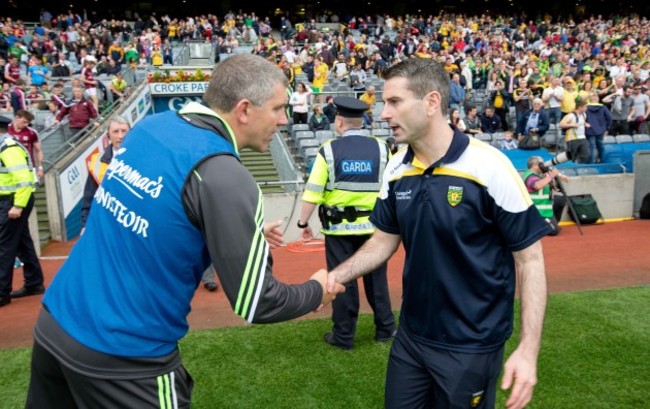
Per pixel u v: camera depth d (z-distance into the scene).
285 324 4.54
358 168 3.83
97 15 31.73
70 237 8.70
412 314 2.10
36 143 7.67
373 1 36.00
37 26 24.70
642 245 7.43
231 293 1.70
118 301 1.69
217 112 1.84
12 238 5.09
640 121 13.62
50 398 1.89
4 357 3.99
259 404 3.31
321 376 3.64
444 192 1.93
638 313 4.76
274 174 11.96
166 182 1.69
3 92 14.05
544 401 3.31
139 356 1.69
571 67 19.91
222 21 28.00
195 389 3.49
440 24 28.14
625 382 3.54
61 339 1.73
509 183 1.87
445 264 1.97
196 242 1.73
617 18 32.09
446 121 1.99
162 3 33.38
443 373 2.00
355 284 3.98
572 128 11.17
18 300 5.32
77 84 10.55
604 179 9.24
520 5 37.72
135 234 1.70
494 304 2.00
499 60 18.23
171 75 16.11
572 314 4.73
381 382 3.55
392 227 2.24
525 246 1.90
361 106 3.90
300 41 23.14
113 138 4.95
